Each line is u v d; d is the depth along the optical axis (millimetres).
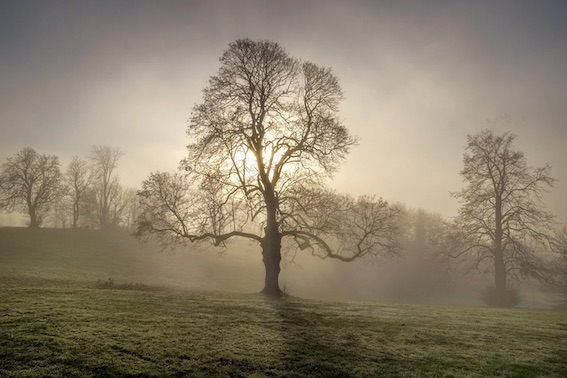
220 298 22281
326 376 10070
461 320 19094
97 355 10195
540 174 42000
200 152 28516
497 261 43594
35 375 8891
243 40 28250
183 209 30297
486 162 45281
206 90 28625
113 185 96562
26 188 80812
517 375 10828
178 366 10000
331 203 29938
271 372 10062
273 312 17656
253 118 28547
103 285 27297
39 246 61219
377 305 24422
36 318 12969
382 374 10398
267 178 29453
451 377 10422
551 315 23812
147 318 14398
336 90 29516
